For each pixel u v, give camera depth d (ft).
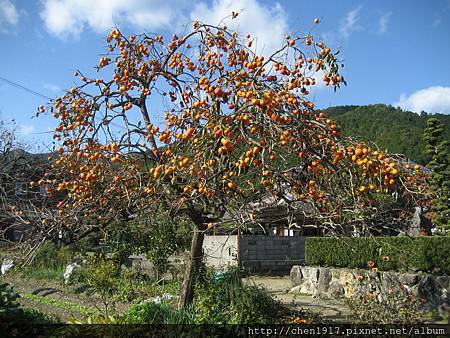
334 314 22.07
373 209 14.70
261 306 18.16
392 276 24.59
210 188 14.02
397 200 14.73
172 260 35.99
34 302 27.02
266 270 41.81
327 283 29.22
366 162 12.71
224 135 12.87
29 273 35.50
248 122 13.26
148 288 28.19
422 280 23.48
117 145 15.53
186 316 16.28
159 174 13.64
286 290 32.01
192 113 14.94
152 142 16.40
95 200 15.87
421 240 24.99
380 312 16.87
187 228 31.24
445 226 37.76
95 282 23.62
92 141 16.87
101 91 18.03
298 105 14.19
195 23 19.02
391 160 13.47
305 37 15.85
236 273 20.45
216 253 40.04
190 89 19.16
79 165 17.06
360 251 28.17
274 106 13.47
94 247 38.37
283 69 15.58
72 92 18.19
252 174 14.61
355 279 26.66
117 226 27.40
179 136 14.42
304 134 13.99
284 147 14.65
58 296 28.48
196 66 19.36
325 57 15.40
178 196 15.11
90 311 23.93
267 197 16.15
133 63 18.97
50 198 17.90
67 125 17.92
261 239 42.63
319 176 14.75
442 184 37.35
